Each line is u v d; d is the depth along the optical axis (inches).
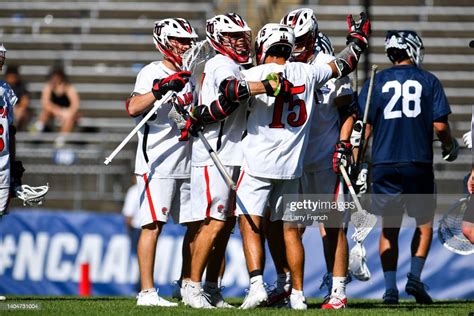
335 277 913.5
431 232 1077.1
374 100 1059.3
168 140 937.5
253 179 855.7
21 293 1635.1
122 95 2476.6
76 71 2511.1
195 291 898.7
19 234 1644.9
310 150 912.9
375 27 2486.5
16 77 2212.1
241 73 858.8
